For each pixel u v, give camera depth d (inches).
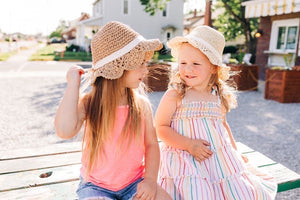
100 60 49.8
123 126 52.9
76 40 1375.5
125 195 53.7
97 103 51.1
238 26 705.6
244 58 399.5
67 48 1179.9
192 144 60.9
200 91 66.9
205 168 60.3
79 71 52.0
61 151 84.7
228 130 74.2
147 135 57.5
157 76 284.2
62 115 48.3
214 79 68.6
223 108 71.4
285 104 250.5
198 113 63.9
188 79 63.4
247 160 72.2
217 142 63.2
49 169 71.7
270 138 156.9
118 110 52.6
